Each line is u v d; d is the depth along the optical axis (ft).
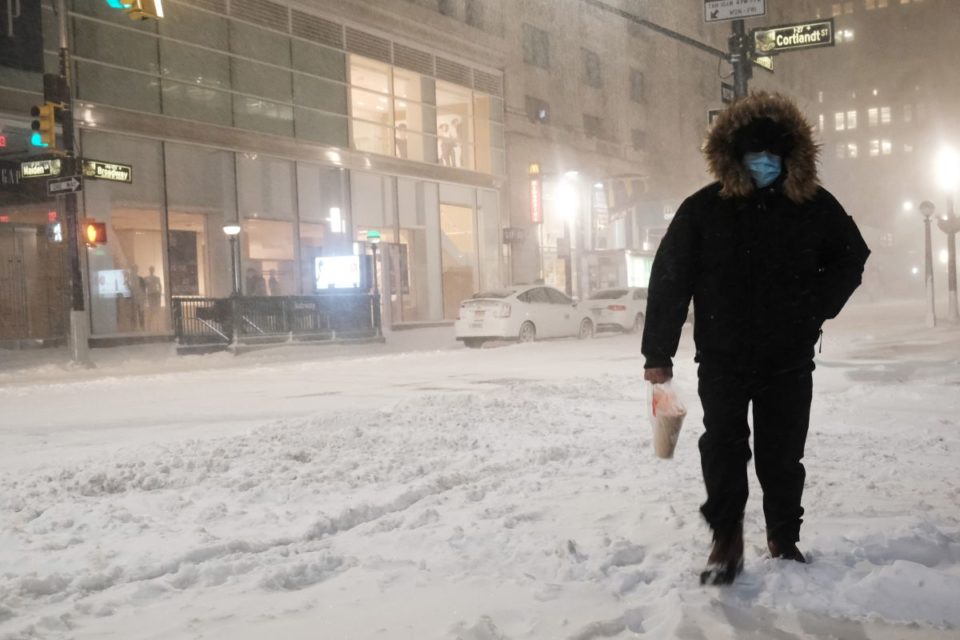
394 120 108.78
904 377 39.27
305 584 11.83
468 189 121.08
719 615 9.80
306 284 96.78
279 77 93.61
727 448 11.23
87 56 76.28
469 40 120.16
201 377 54.49
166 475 19.34
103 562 12.96
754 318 11.18
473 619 9.89
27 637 9.84
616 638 9.40
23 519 15.98
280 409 36.42
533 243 133.18
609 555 12.34
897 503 15.55
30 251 75.46
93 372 60.85
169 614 10.53
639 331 93.61
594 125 154.51
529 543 13.16
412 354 70.38
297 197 95.66
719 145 11.21
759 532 13.56
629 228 166.30
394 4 107.34
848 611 9.95
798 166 10.98
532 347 72.43
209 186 86.79
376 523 14.94
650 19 171.53
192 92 84.79
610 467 19.85
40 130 60.44
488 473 19.63
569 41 146.41
